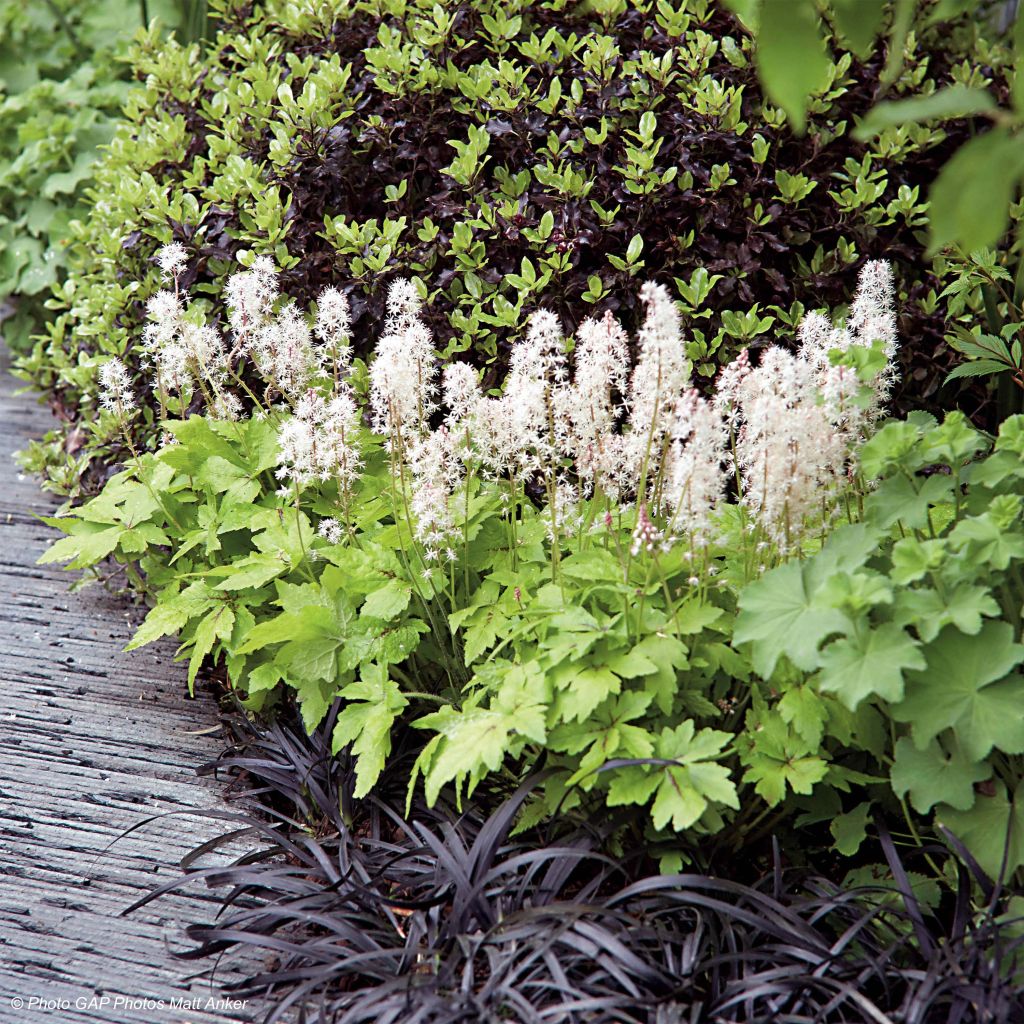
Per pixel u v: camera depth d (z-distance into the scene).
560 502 2.88
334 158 3.63
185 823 2.93
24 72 6.41
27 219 5.64
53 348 4.87
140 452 3.91
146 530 3.38
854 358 2.54
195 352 3.28
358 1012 2.15
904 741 2.32
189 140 4.13
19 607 3.92
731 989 2.15
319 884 2.59
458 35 3.88
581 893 2.40
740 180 3.54
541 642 2.56
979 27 4.45
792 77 1.48
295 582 3.26
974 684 2.22
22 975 2.42
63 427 4.80
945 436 2.40
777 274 3.42
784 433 2.40
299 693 2.93
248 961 2.47
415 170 3.68
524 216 3.43
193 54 4.51
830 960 2.18
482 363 3.49
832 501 2.75
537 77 3.73
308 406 2.89
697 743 2.38
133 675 3.58
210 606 3.13
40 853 2.80
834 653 2.23
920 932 2.24
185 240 3.68
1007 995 2.07
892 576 2.29
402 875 2.59
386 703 2.74
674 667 2.59
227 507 3.28
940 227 1.48
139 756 3.19
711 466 2.41
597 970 2.27
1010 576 2.50
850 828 2.45
